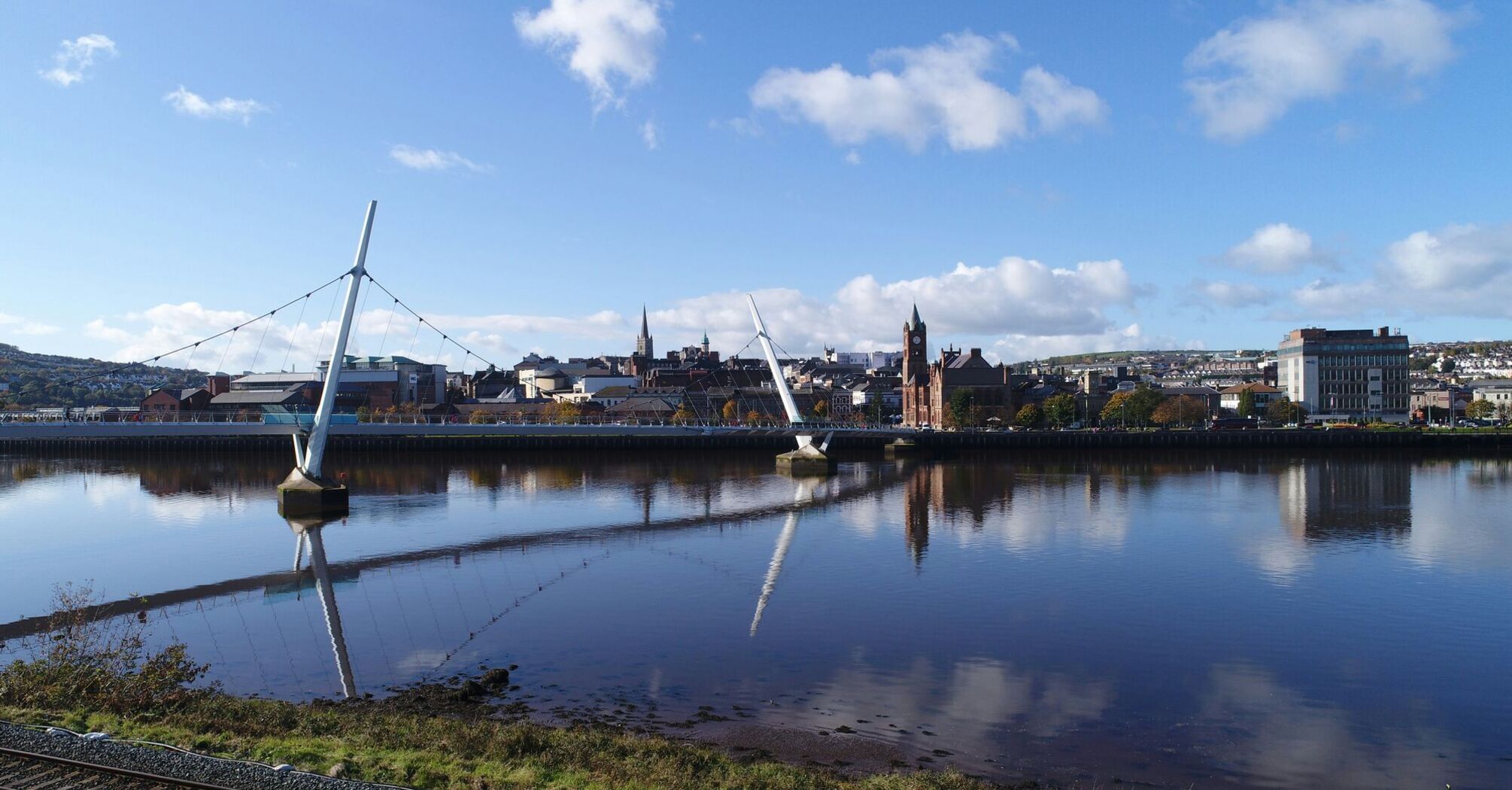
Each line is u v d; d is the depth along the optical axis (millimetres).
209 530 80312
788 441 184125
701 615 48594
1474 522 79875
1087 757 29703
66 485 116938
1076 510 89250
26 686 28188
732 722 32531
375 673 38781
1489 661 40125
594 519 87188
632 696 35531
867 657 40781
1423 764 29453
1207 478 122188
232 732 25797
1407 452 168500
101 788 20188
